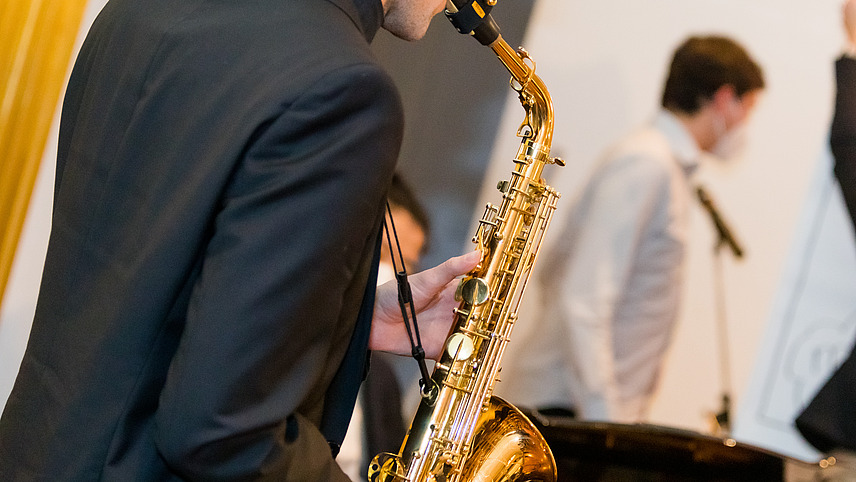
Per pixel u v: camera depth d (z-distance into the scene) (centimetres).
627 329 391
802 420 405
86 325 118
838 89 402
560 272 388
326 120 105
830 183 406
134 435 112
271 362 102
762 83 398
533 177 183
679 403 400
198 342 100
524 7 379
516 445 182
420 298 162
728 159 399
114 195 123
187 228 108
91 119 134
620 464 271
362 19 127
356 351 137
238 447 101
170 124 118
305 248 103
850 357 406
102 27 145
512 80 183
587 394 385
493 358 175
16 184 316
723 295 403
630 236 388
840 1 398
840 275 409
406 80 369
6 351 318
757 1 395
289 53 112
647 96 392
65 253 129
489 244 180
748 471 264
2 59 311
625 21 388
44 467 115
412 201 372
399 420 364
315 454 116
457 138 376
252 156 105
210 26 122
